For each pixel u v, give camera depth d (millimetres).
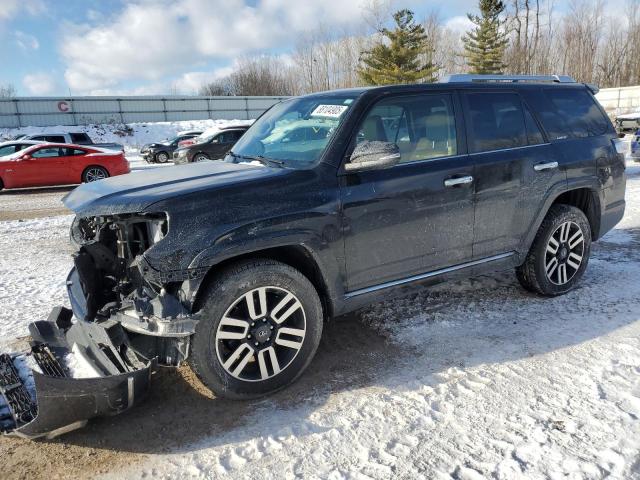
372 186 3320
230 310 2885
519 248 4191
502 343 3656
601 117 4844
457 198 3703
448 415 2838
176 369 3424
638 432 2625
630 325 3846
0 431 2709
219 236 2785
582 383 3094
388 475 2396
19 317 4488
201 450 2631
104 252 3029
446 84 3883
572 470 2375
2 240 7852
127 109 44125
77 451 2648
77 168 15312
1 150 15516
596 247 5980
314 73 55625
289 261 3338
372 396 3057
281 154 3564
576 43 53656
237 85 63531
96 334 2996
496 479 2342
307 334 3162
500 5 48188
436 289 4766
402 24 39094
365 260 3373
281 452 2594
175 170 3574
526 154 4094
